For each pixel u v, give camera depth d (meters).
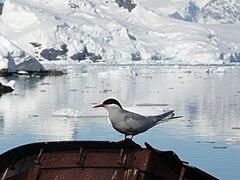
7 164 4.59
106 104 5.44
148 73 60.66
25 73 49.94
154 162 4.18
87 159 4.40
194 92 31.09
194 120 17.44
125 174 4.27
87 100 25.36
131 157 4.33
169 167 4.21
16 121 16.88
